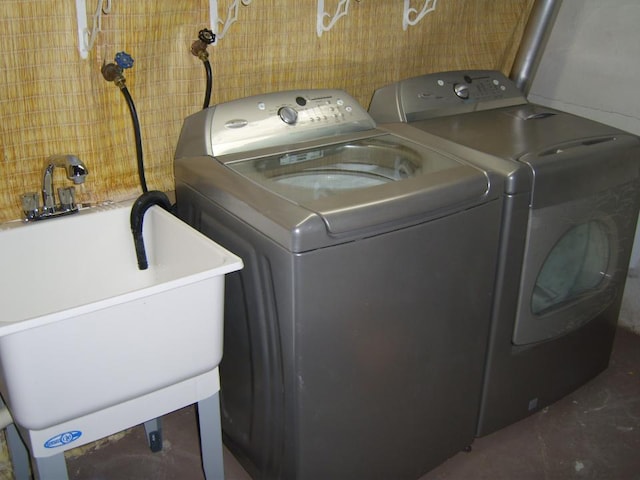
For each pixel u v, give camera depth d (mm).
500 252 1613
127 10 1530
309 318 1302
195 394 1337
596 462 1887
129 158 1710
